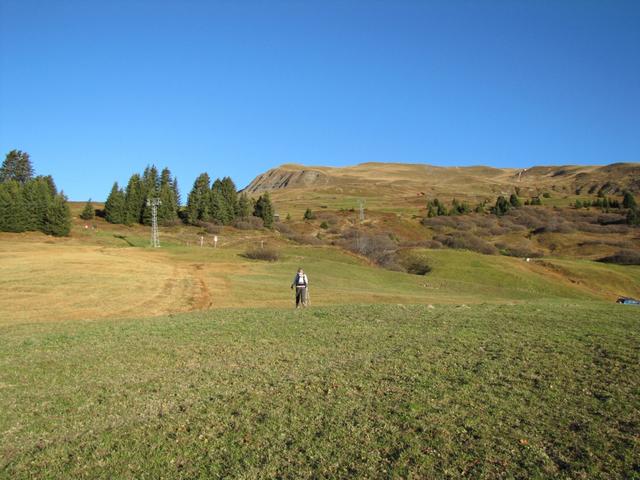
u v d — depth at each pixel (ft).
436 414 31.55
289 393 36.55
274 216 479.41
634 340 50.21
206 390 37.88
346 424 30.63
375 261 259.60
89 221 395.34
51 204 323.57
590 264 277.44
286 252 250.98
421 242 352.28
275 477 25.16
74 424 32.14
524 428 29.32
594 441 27.43
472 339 52.19
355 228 426.10
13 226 305.94
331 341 52.54
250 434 29.89
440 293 161.58
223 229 395.34
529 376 38.60
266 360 45.60
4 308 95.66
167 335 57.11
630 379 37.40
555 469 24.76
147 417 33.12
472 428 29.50
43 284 124.77
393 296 136.36
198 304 112.06
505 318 65.72
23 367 44.55
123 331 59.88
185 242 328.90
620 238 403.54
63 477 25.71
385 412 32.24
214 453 27.73
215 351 49.34
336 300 123.44
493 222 479.00
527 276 238.89
